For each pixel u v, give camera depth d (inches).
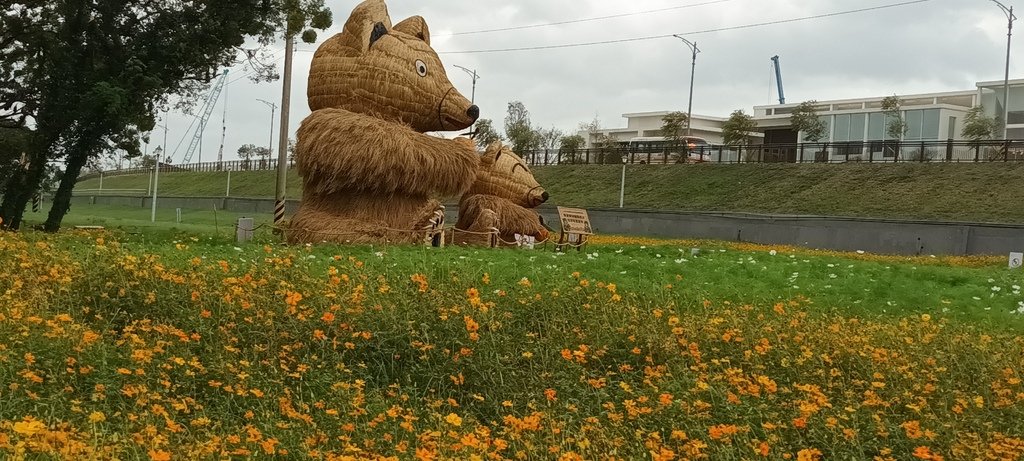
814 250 1112.2
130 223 1290.6
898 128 1815.9
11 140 829.2
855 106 2303.2
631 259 637.9
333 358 332.2
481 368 329.4
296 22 891.4
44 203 2063.2
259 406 278.7
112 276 386.0
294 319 355.6
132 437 226.5
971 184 1332.4
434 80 696.4
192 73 928.9
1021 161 1369.3
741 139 2007.9
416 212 691.4
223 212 1822.1
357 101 687.7
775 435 265.0
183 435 246.2
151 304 368.5
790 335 385.7
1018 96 1868.8
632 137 3068.4
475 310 373.7
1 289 373.1
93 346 295.1
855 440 262.7
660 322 390.0
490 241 773.9
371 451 246.8
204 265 446.3
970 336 408.2
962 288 598.5
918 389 314.0
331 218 669.9
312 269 465.7
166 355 310.5
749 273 616.1
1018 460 259.6
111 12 849.5
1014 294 578.2
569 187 1854.1
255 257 498.3
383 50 690.2
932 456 248.7
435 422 276.5
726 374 323.6
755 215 1322.6
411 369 333.1
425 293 389.1
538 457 248.5
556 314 398.0
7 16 886.4
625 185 1776.6
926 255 1078.4
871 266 698.8
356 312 364.8
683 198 1628.9
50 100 862.5
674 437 264.1
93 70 858.8
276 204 902.4
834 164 1574.8
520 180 851.4
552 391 297.1
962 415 290.8
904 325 430.9
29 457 199.9
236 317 360.8
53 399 246.7
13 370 262.2
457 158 687.7
